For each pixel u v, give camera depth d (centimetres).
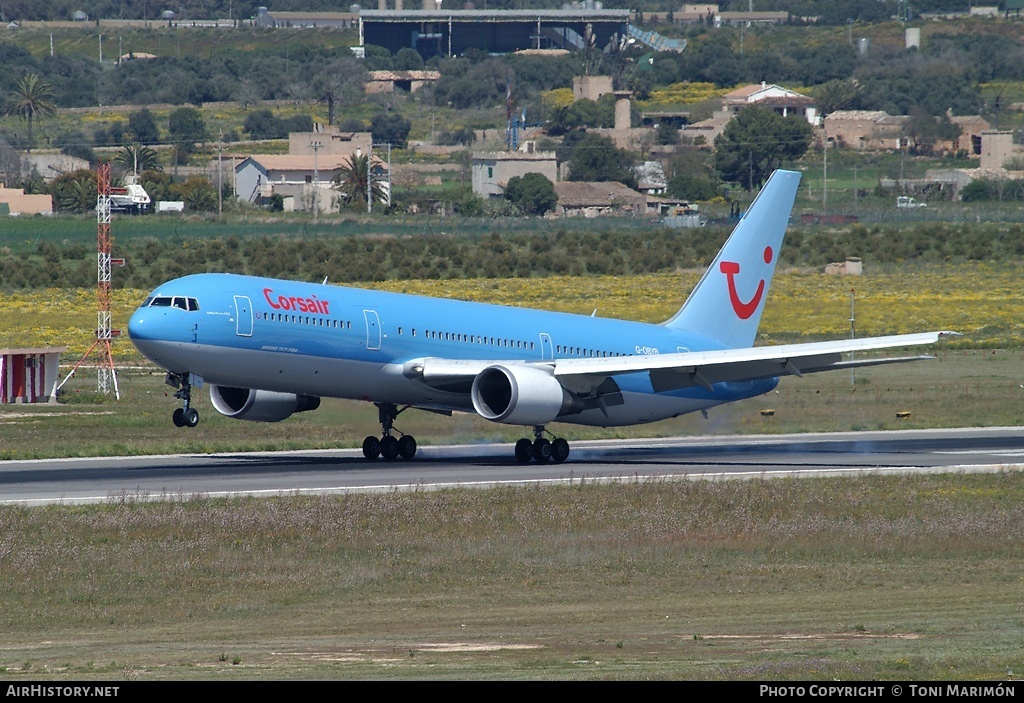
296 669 7888
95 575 11906
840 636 9025
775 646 8644
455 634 9419
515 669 7788
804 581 11931
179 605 10856
